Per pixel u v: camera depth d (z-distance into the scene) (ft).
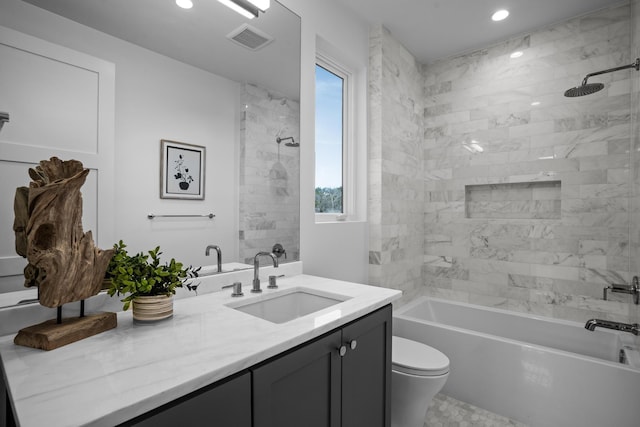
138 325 3.25
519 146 8.71
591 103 7.76
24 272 2.88
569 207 8.02
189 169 4.49
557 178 8.16
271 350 2.78
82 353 2.60
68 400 1.95
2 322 3.00
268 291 4.84
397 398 5.53
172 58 4.31
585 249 7.83
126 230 3.83
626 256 7.34
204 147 4.67
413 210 9.75
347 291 4.87
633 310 6.96
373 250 8.22
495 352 6.66
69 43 3.42
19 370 2.31
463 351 7.06
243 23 5.22
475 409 6.75
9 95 3.04
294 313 5.13
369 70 8.29
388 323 4.66
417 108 10.03
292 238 6.14
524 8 7.65
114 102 3.74
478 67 9.41
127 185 3.84
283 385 3.02
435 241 10.14
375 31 8.23
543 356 6.17
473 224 9.45
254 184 5.42
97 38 3.62
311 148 6.56
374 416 4.38
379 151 8.12
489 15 7.91
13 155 3.05
